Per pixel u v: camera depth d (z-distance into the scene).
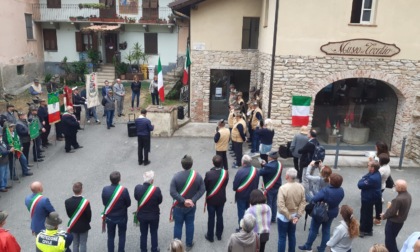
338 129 13.42
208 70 15.78
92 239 7.34
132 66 23.92
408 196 6.40
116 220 6.33
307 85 11.95
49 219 5.21
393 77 11.88
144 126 11.09
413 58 11.74
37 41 23.75
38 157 11.68
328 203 6.35
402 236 7.75
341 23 11.47
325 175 7.05
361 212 7.53
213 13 15.16
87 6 23.27
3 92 20.11
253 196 6.07
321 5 11.35
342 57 11.70
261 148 10.50
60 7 23.58
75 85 22.41
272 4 12.04
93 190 9.56
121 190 6.32
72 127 12.30
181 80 20.50
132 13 23.61
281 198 6.27
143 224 6.48
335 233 5.65
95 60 23.55
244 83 16.44
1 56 20.06
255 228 6.00
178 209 6.71
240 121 11.04
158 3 23.39
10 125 9.73
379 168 7.75
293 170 6.32
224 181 6.92
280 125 12.28
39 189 6.30
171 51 24.23
